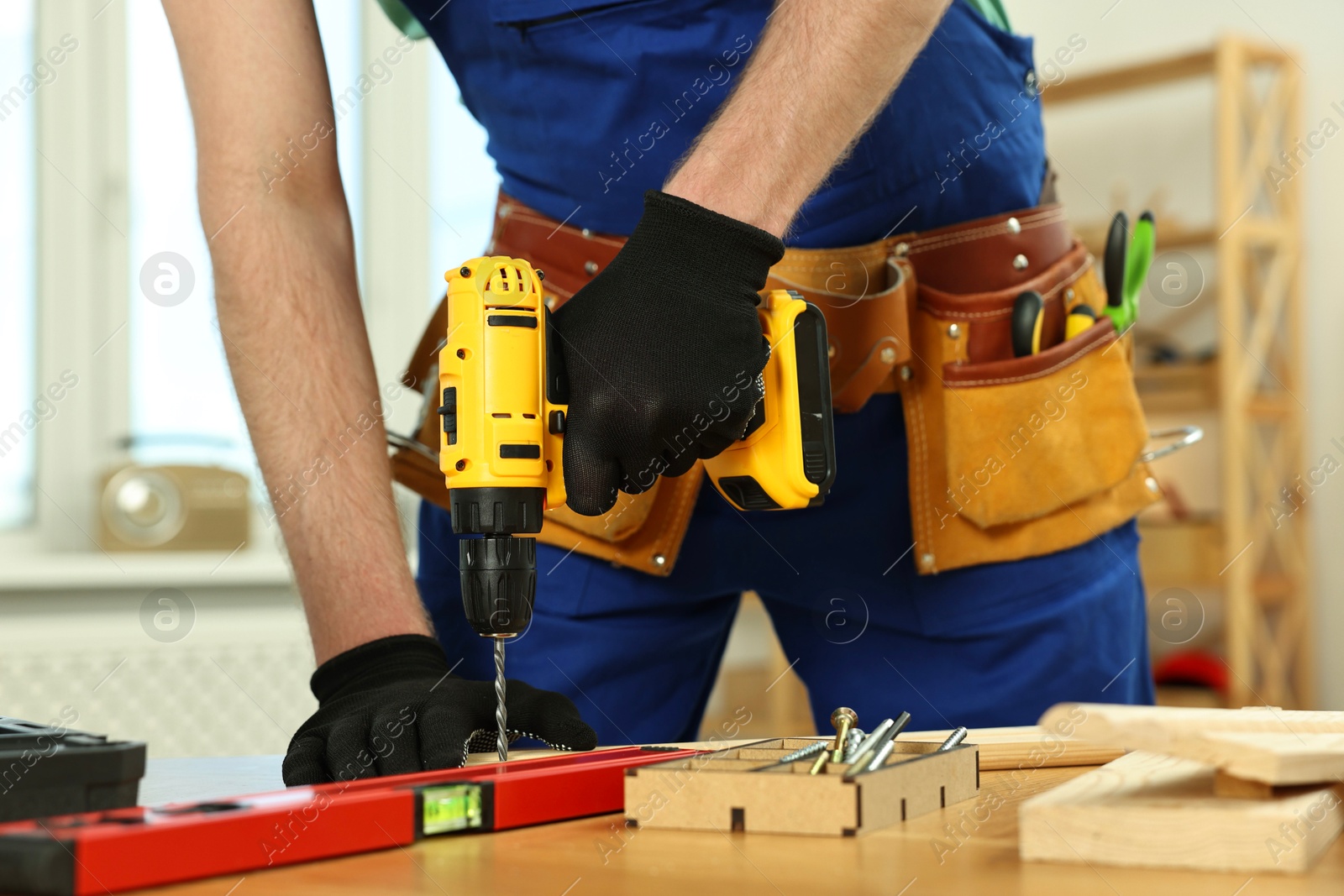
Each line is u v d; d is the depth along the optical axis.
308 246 0.97
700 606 1.16
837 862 0.51
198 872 0.48
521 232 1.09
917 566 1.09
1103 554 1.14
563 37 1.01
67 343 2.62
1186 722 0.56
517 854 0.54
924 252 1.07
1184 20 3.88
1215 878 0.47
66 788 0.54
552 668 1.10
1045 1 4.14
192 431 2.75
